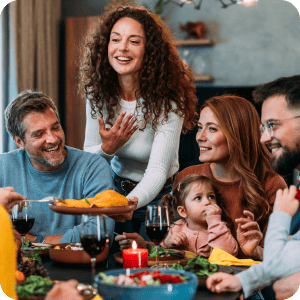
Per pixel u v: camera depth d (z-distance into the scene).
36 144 1.71
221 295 1.05
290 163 1.35
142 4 4.95
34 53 4.55
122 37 1.93
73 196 1.83
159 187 1.89
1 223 1.21
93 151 2.00
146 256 1.28
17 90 4.21
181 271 1.00
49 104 1.78
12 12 4.20
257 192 1.75
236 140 1.76
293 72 4.77
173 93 2.03
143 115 2.05
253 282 1.10
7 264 1.17
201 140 1.84
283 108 1.32
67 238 1.60
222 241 1.59
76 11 5.03
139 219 2.09
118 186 2.23
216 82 4.95
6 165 1.86
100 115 2.14
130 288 0.85
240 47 4.88
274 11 4.78
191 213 1.75
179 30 4.98
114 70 2.07
